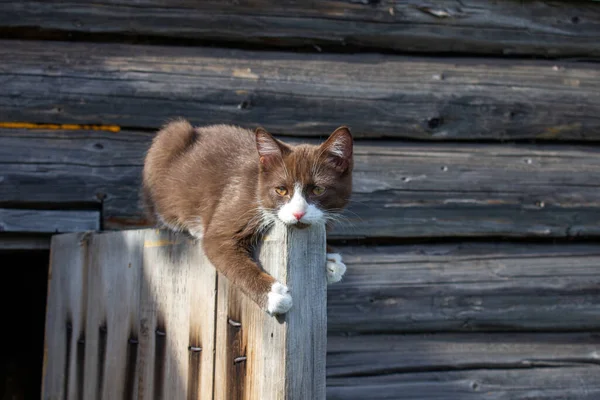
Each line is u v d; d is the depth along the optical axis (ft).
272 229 7.99
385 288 13.01
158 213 11.75
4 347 17.90
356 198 13.03
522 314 13.24
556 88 13.88
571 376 13.20
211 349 8.45
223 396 8.15
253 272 7.92
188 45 13.28
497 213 13.39
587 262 13.52
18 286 18.45
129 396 9.80
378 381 12.83
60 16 12.81
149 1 12.98
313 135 13.25
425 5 13.58
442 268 13.19
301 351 7.50
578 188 13.65
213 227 9.18
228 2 13.12
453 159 13.43
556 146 13.96
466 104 13.58
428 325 13.07
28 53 12.80
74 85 12.80
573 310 13.33
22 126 12.79
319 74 13.29
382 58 13.65
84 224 12.82
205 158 11.04
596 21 14.14
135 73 12.93
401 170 13.24
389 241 13.38
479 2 13.79
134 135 13.00
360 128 13.32
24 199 12.65
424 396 12.84
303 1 13.29
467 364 13.05
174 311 9.18
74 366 11.39
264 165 9.52
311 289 7.68
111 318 10.45
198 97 13.00
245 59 13.23
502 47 13.92
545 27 13.97
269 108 13.10
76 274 11.62
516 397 13.01
